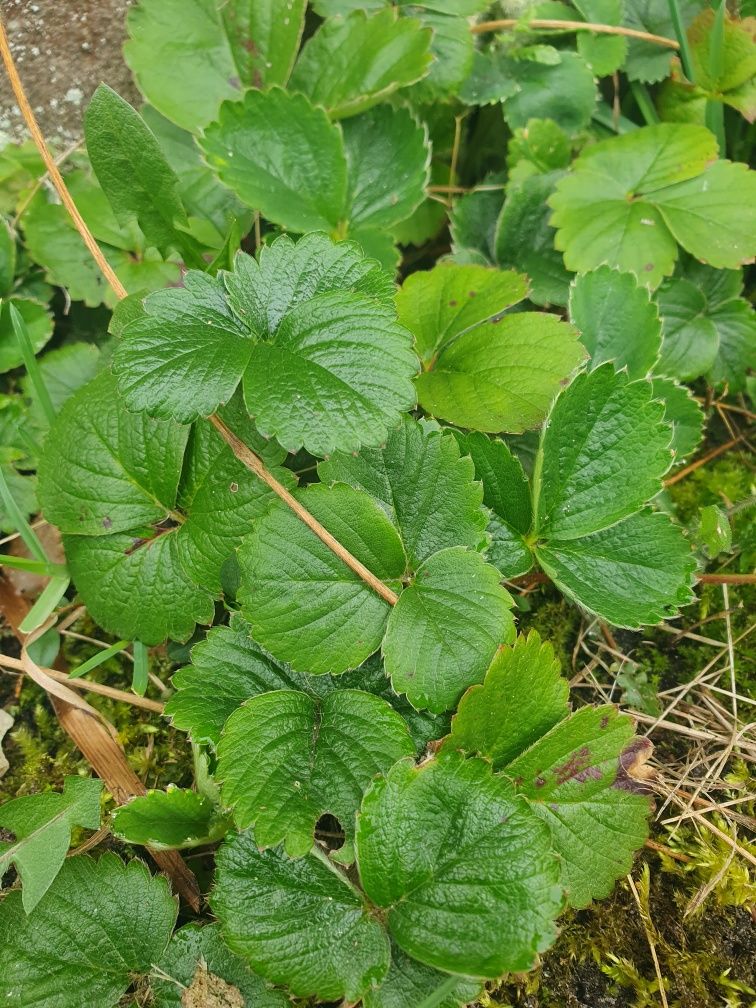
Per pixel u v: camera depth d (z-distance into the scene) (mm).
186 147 289
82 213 281
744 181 280
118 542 225
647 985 201
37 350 274
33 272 291
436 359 243
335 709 194
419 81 290
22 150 288
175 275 282
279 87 261
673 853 220
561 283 288
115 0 279
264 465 214
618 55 315
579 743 199
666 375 286
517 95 308
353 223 281
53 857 190
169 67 281
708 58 313
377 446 181
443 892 172
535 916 166
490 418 221
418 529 207
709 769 234
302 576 198
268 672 206
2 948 186
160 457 220
